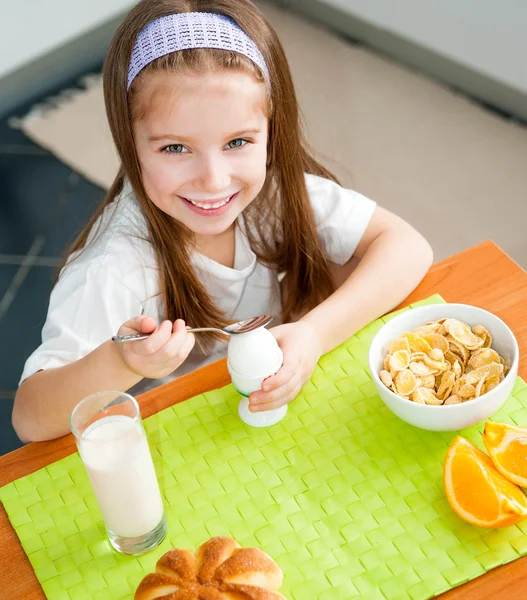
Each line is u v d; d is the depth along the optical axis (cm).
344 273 136
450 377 92
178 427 96
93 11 295
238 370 93
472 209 233
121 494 79
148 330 93
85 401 81
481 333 96
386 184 244
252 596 74
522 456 85
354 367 102
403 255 116
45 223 242
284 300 142
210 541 79
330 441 93
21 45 280
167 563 78
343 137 262
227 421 96
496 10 245
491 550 80
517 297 107
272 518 85
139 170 113
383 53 292
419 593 77
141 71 102
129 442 79
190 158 105
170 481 90
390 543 82
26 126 277
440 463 89
